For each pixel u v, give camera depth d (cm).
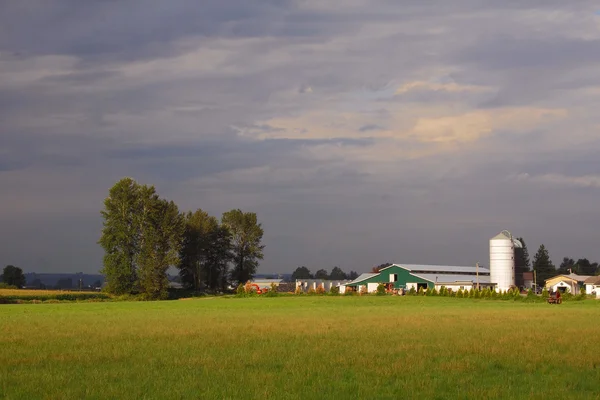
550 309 7625
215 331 4256
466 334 4047
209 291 16925
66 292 15000
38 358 2967
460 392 2186
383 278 15762
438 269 16500
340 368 2647
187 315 6272
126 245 13975
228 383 2319
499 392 2180
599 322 5153
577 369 2662
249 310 7425
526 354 3055
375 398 2094
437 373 2553
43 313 6969
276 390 2206
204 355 3036
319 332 4181
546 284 17838
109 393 2159
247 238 17512
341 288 16100
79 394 2155
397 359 2903
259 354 3053
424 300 10512
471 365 2727
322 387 2256
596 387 2292
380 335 3984
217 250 17150
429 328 4519
